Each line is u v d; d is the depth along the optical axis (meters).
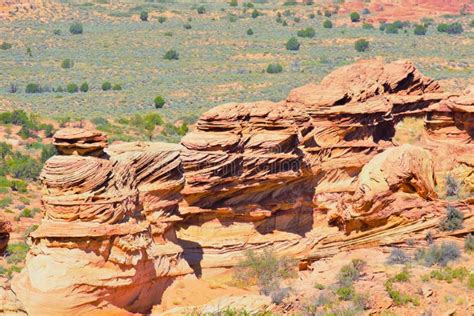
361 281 51.06
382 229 57.25
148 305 51.22
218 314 48.56
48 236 47.72
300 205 63.12
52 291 47.16
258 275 57.41
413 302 49.03
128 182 50.34
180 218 54.88
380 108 69.62
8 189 88.31
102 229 48.00
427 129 66.88
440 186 60.47
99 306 48.25
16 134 113.19
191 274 54.53
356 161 66.75
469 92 70.88
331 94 68.12
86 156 49.09
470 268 52.22
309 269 56.97
